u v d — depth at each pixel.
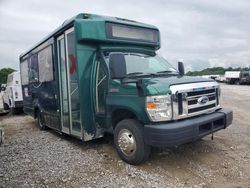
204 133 4.93
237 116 10.38
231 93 22.48
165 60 6.60
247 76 40.38
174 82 4.77
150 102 4.54
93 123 5.99
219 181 4.41
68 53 6.36
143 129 4.82
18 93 13.75
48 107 8.09
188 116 4.82
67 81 6.53
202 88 5.05
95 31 5.73
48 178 4.62
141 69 5.73
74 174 4.77
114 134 5.46
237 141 6.57
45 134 8.19
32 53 9.52
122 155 5.29
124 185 4.30
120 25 6.08
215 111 5.52
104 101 5.62
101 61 5.77
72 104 6.36
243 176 4.58
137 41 6.34
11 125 10.38
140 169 4.93
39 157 5.73
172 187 4.20
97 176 4.67
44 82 8.24
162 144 4.43
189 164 5.14
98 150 6.10
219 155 5.59
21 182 4.48
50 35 7.39
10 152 6.13
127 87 4.98
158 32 6.85
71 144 6.72
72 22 5.98
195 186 4.23
